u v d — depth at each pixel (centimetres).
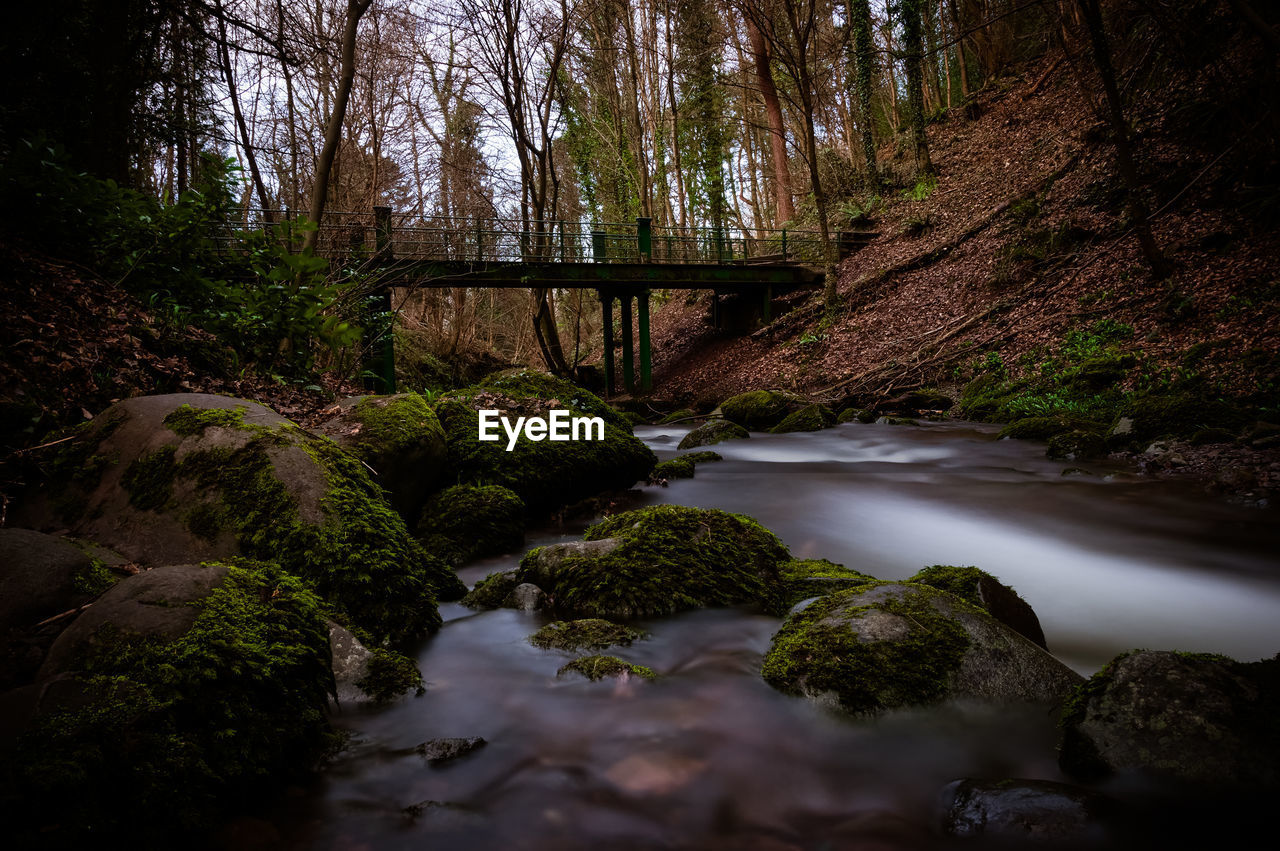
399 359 1998
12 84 727
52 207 485
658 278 2088
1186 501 620
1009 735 230
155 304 531
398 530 351
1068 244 1545
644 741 233
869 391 1540
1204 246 1220
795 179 3622
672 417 1750
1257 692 198
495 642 316
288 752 208
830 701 245
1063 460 852
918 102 2412
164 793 171
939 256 1953
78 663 189
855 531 584
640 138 2772
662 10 2772
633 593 345
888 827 189
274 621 230
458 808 197
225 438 321
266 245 621
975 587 306
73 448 317
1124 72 1331
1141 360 1062
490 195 2311
